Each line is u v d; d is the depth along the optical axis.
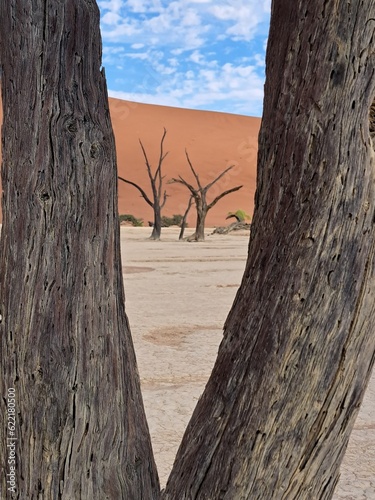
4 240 2.02
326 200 1.59
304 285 1.61
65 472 1.98
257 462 1.68
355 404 1.69
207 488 1.75
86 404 1.98
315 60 1.59
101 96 2.01
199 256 20.95
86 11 1.96
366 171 1.58
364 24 1.54
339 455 1.73
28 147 1.93
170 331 8.43
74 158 1.93
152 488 2.17
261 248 1.73
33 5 1.92
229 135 83.94
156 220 32.31
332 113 1.58
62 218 1.93
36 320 1.94
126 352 2.14
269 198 1.72
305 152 1.62
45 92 1.92
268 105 1.75
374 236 1.61
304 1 1.61
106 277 2.01
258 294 1.71
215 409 1.77
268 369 1.65
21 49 1.94
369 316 1.63
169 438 4.58
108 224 2.01
